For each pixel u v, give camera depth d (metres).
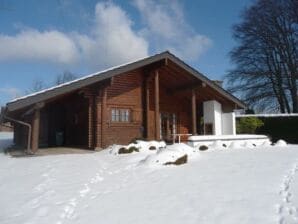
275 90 32.97
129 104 16.45
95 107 14.75
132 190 7.10
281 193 6.07
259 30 33.06
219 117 18.36
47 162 10.87
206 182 7.14
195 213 5.53
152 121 17.47
